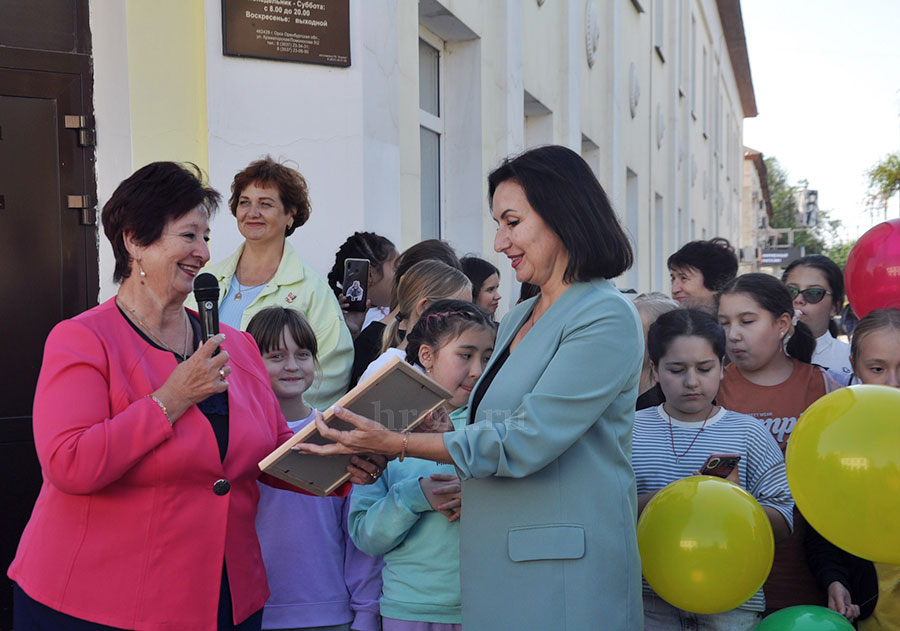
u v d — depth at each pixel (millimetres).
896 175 18125
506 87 7234
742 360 3398
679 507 2469
